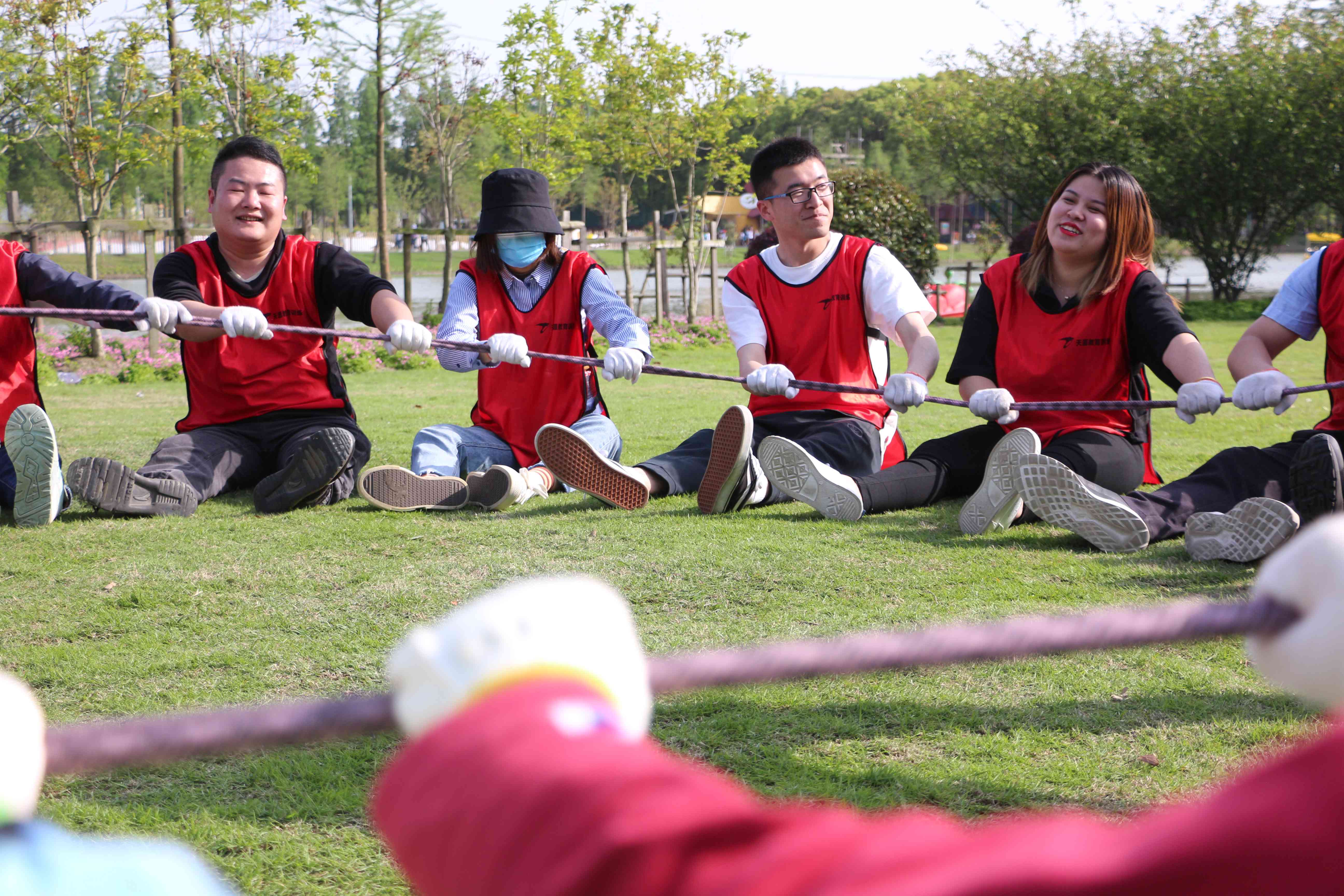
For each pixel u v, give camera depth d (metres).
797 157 5.22
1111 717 2.50
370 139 65.38
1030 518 4.62
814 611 3.35
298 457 4.80
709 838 0.37
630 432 7.42
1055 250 4.73
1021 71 25.14
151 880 0.47
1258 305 23.39
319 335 5.01
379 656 2.98
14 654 2.99
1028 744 2.37
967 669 2.80
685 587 3.61
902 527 4.53
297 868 1.92
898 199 19.53
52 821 2.06
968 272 22.94
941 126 25.89
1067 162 24.58
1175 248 27.33
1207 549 3.88
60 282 5.02
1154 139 24.59
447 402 9.55
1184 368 4.45
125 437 7.16
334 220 60.28
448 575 3.78
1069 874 0.34
